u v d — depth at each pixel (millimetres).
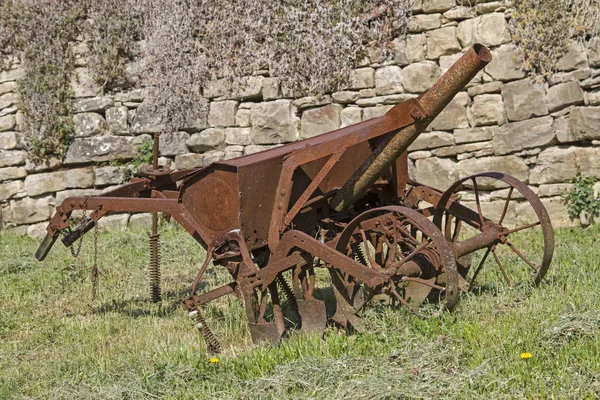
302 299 6566
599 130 9648
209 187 6480
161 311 7953
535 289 6961
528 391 5066
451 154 10555
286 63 11273
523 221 10164
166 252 10320
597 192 9812
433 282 7000
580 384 5031
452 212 7492
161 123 12047
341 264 6145
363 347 6000
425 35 10617
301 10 11164
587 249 8617
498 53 10242
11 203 12461
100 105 12234
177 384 5664
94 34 12227
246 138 11648
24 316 8070
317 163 6934
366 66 10969
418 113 6262
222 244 6414
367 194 7621
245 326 7043
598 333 5727
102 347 6844
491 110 10312
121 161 12289
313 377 5461
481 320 6469
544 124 9984
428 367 5500
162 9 12000
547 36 9898
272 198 6598
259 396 5320
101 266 9828
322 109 11156
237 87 11633
